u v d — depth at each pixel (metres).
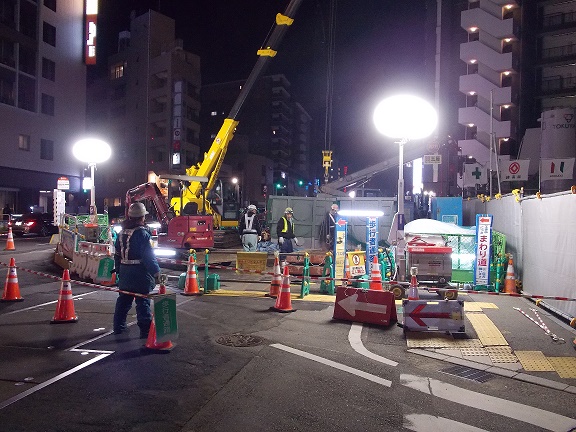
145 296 7.24
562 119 33.72
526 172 23.34
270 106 95.31
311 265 13.84
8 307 9.95
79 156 16.34
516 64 49.62
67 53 48.25
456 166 48.97
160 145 64.06
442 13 53.22
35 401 5.04
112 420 4.62
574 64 48.72
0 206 40.81
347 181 28.20
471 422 4.80
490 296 11.75
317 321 8.95
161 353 6.79
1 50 40.84
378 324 8.66
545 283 10.31
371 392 5.52
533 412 5.09
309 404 5.12
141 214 7.62
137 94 66.06
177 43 64.56
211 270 15.83
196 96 68.00
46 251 21.52
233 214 26.92
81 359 6.49
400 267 10.66
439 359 6.82
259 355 6.76
